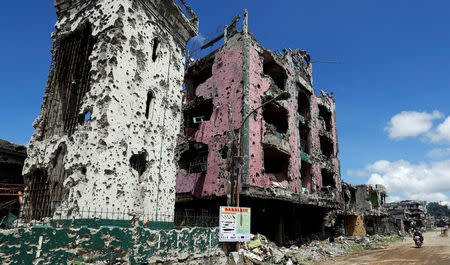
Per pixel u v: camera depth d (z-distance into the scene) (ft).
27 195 34.94
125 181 31.81
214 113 66.54
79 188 28.78
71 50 38.58
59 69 38.70
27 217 33.58
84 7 38.01
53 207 31.81
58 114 37.24
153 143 36.94
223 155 61.11
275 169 73.20
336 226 106.22
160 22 41.27
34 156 35.53
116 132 31.37
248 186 54.49
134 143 33.83
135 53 35.68
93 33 35.22
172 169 39.86
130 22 35.42
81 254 20.56
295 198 67.15
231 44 69.05
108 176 29.91
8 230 17.01
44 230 18.66
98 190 28.50
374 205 153.17
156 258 26.91
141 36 37.04
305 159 77.87
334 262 55.26
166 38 42.32
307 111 86.79
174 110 42.14
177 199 67.26
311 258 56.80
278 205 66.85
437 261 55.72
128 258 23.88
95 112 31.12
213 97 68.28
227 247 38.81
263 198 57.26
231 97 63.52
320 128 90.38
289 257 48.37
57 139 33.86
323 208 84.58
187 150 69.41
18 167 47.78
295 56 85.15
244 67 63.00
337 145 101.24
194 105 73.46
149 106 38.19
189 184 65.82
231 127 58.34
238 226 38.14
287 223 73.72
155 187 36.19
